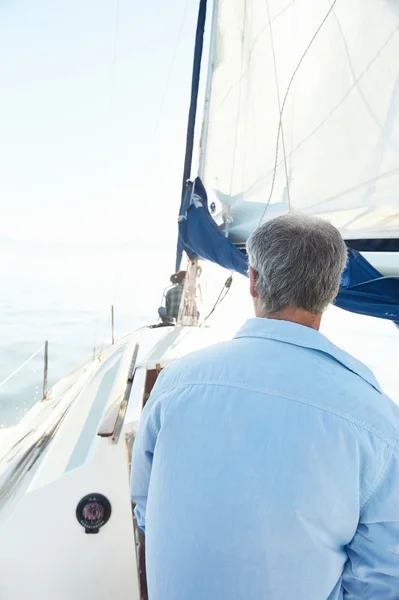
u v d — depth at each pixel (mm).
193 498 499
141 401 1649
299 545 477
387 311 1246
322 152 1586
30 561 1233
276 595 478
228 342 602
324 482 474
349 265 1312
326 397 502
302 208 1697
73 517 1246
